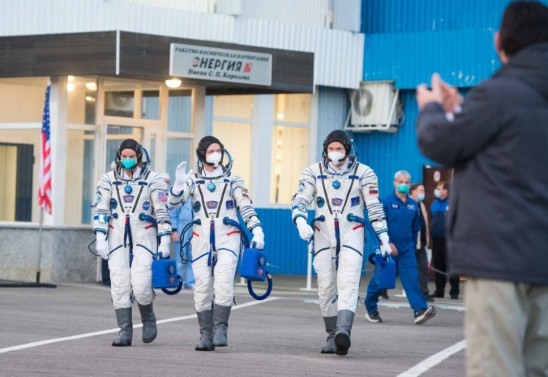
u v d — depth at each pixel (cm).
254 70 2653
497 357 633
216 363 1320
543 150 634
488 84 639
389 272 1477
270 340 1595
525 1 662
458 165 653
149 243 1494
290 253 3234
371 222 1471
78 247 2558
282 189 3253
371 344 1588
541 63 640
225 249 1463
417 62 3247
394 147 3316
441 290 2614
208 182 1466
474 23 3206
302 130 3284
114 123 2612
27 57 2538
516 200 631
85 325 1733
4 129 2636
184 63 2525
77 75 2481
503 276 627
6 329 1648
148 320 1514
